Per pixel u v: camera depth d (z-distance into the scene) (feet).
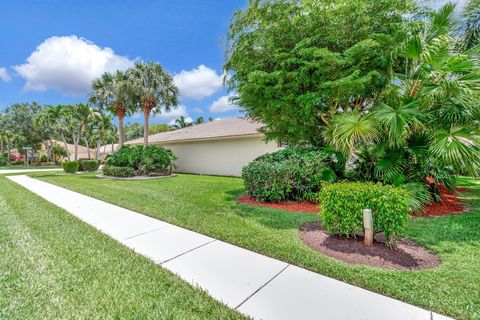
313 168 20.39
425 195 17.51
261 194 21.35
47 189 30.71
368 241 11.34
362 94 20.20
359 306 7.23
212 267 9.79
